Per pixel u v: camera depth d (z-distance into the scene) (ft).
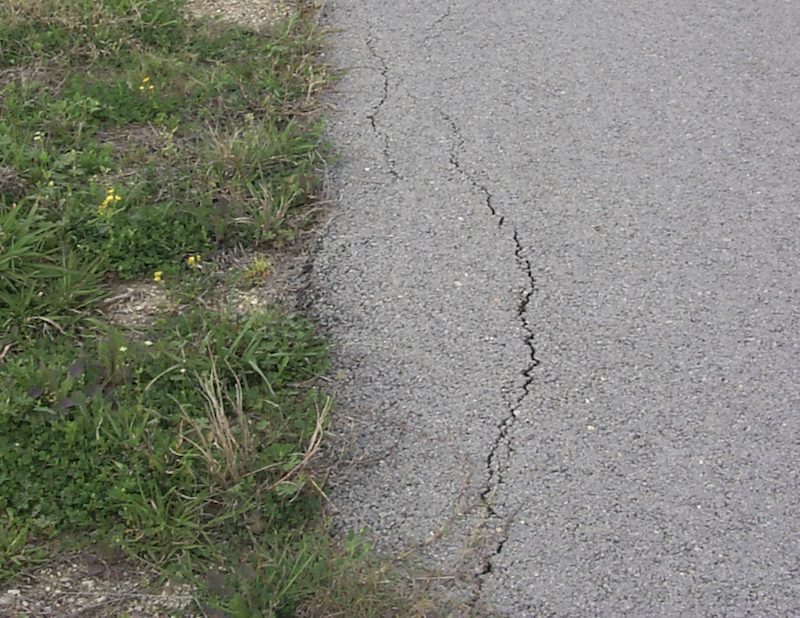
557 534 9.27
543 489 9.52
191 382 9.84
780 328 10.64
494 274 11.01
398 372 10.21
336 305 10.68
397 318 10.61
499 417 9.94
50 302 10.33
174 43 13.15
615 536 9.27
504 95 12.95
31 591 8.86
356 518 9.31
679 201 11.76
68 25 12.98
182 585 8.91
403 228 11.39
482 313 10.68
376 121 12.53
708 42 13.79
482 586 9.00
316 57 13.37
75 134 11.84
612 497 9.48
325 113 12.58
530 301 10.79
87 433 9.46
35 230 10.77
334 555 9.04
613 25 14.02
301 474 9.36
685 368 10.32
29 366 9.79
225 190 11.39
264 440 9.59
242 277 10.79
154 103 12.23
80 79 12.45
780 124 12.68
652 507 9.43
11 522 9.07
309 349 10.24
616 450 9.76
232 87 12.57
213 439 9.41
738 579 9.09
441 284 10.90
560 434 9.84
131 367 9.89
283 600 8.71
